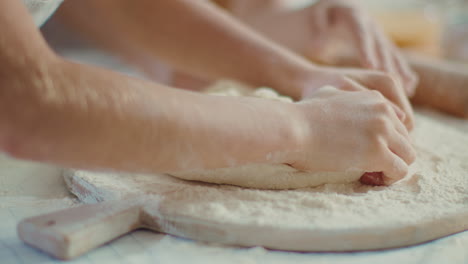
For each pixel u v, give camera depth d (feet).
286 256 2.06
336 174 2.35
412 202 2.23
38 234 2.03
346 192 2.33
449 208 2.19
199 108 2.10
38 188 2.45
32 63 1.89
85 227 2.04
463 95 3.67
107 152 1.97
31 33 1.91
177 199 2.21
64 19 5.19
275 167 2.28
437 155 2.62
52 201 2.35
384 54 3.23
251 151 2.15
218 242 2.11
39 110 1.88
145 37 3.25
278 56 2.98
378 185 2.38
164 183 2.33
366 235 2.08
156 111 2.01
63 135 1.91
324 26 3.68
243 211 2.15
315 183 2.35
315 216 2.13
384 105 2.34
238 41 3.06
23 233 2.06
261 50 3.02
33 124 1.88
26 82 1.87
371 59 3.13
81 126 1.92
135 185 2.31
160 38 3.19
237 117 2.14
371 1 7.69
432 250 2.10
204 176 2.31
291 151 2.22
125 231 2.15
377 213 2.16
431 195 2.28
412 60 4.16
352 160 2.26
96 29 4.70
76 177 2.36
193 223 2.11
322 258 2.06
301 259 2.05
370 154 2.26
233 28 3.12
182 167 2.08
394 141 2.31
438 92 3.84
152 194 2.24
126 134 1.97
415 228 2.11
